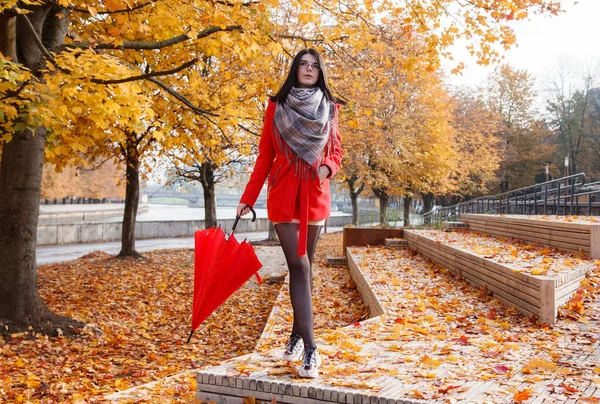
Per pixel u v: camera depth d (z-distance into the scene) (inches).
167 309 418.9
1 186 313.0
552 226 295.7
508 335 171.6
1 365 251.8
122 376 246.5
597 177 1931.6
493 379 119.1
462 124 1561.3
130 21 276.1
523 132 1866.4
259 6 280.4
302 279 116.9
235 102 378.0
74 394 206.7
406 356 139.7
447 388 107.8
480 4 338.0
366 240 557.6
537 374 124.6
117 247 1075.3
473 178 1665.8
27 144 313.7
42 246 1081.4
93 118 290.8
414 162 1014.4
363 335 170.4
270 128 118.4
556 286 188.7
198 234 117.3
